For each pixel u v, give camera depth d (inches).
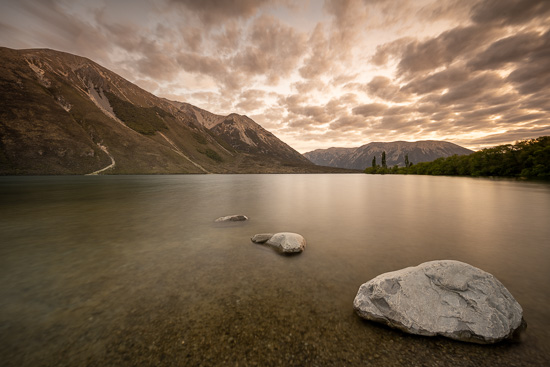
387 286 221.6
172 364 165.3
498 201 1133.1
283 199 1254.9
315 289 280.2
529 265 360.2
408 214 807.1
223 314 227.1
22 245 467.8
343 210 892.6
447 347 179.2
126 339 191.9
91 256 404.8
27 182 2586.1
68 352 177.5
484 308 192.7
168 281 304.2
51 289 283.6
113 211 877.2
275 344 185.5
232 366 163.3
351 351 177.3
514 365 163.0
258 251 426.9
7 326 209.6
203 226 634.8
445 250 432.8
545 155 2979.8
